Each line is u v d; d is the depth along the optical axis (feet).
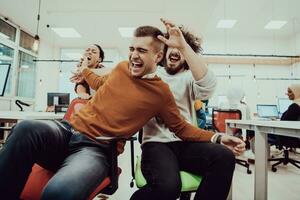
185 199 4.32
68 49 29.99
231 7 21.88
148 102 3.86
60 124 3.78
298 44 27.94
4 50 21.30
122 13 19.54
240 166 12.19
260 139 5.89
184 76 4.65
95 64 7.02
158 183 3.26
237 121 7.62
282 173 11.16
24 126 3.11
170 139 4.22
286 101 23.04
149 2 17.75
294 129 4.60
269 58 29.37
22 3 18.01
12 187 2.84
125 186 8.31
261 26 26.30
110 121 3.77
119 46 28.89
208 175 3.48
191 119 4.68
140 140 4.67
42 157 3.34
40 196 2.94
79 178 2.83
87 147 3.62
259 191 5.88
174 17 20.15
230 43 29.89
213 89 4.20
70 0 17.48
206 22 21.17
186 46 3.99
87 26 22.49
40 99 26.73
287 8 22.03
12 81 21.86
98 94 4.10
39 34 24.84
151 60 3.89
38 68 26.22
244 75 30.42
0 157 2.88
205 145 3.81
